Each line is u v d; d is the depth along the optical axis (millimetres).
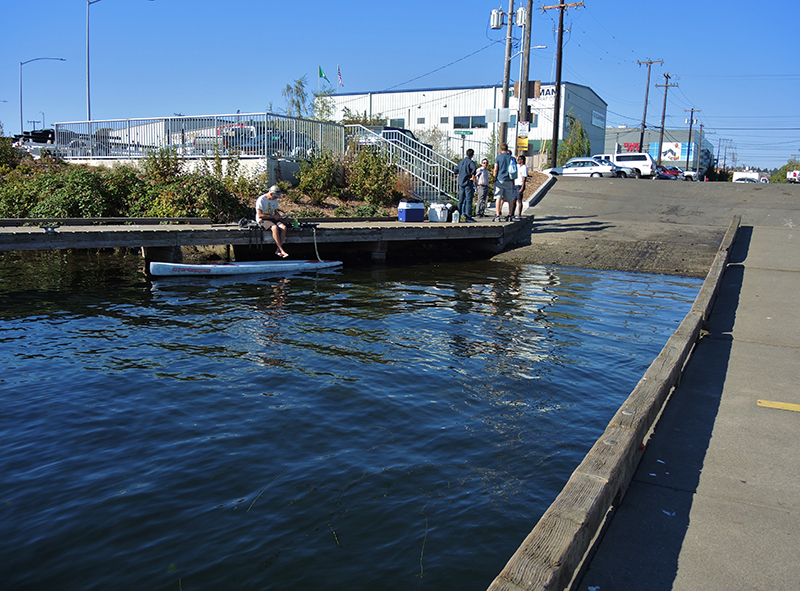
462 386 6742
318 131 21984
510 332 9070
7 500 4352
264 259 15852
